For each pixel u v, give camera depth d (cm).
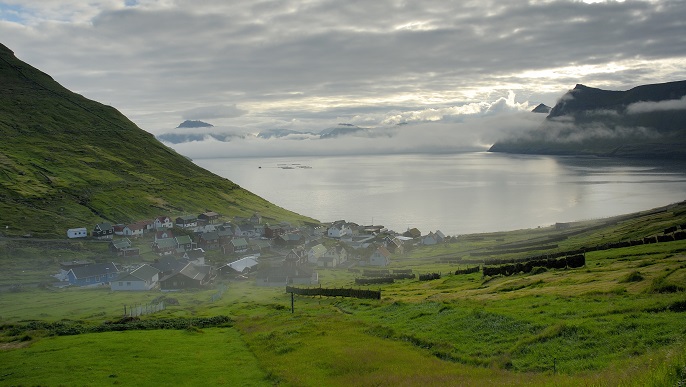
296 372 4597
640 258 9075
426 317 6062
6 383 4747
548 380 3195
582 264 9219
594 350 3797
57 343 6350
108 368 5062
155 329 7406
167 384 4562
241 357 5462
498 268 10188
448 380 3741
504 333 4728
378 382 3959
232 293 13200
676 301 4312
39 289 14238
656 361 2812
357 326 6338
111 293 13612
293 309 8575
